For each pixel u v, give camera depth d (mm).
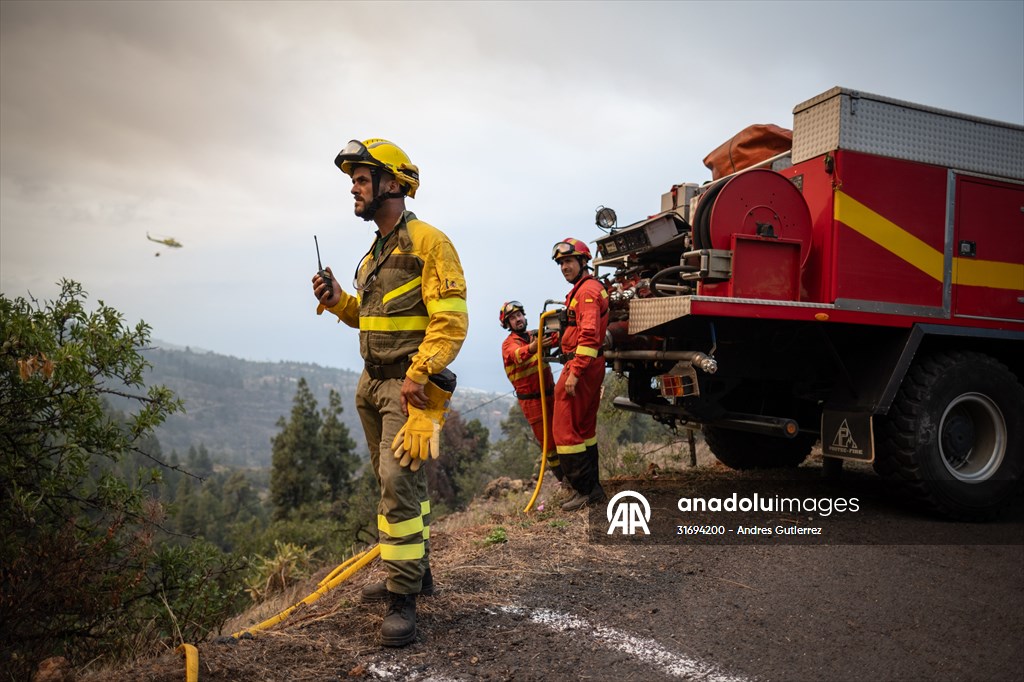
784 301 4965
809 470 7270
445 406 3316
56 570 4152
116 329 6465
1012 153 5707
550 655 3123
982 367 5395
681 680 2893
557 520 5293
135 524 6090
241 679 2895
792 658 3068
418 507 3318
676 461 8891
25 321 5566
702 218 5164
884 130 5277
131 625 5117
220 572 6559
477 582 4004
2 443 5988
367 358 3385
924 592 3789
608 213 6465
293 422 68188
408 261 3287
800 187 5465
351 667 3021
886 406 5156
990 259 5602
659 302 5062
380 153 3301
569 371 5398
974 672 2926
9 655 3578
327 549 23922
